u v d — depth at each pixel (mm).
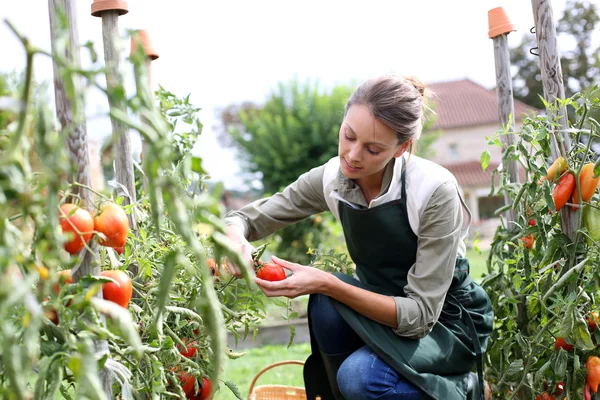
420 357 1911
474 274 7328
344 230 2102
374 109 1766
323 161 9594
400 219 1964
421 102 1875
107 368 1270
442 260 1935
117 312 1077
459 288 2076
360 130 1778
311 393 2156
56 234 973
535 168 2094
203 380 1953
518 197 2180
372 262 2074
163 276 1061
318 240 7352
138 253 1719
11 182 916
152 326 1112
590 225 2029
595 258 1976
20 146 961
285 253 7496
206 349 1874
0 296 864
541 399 2154
